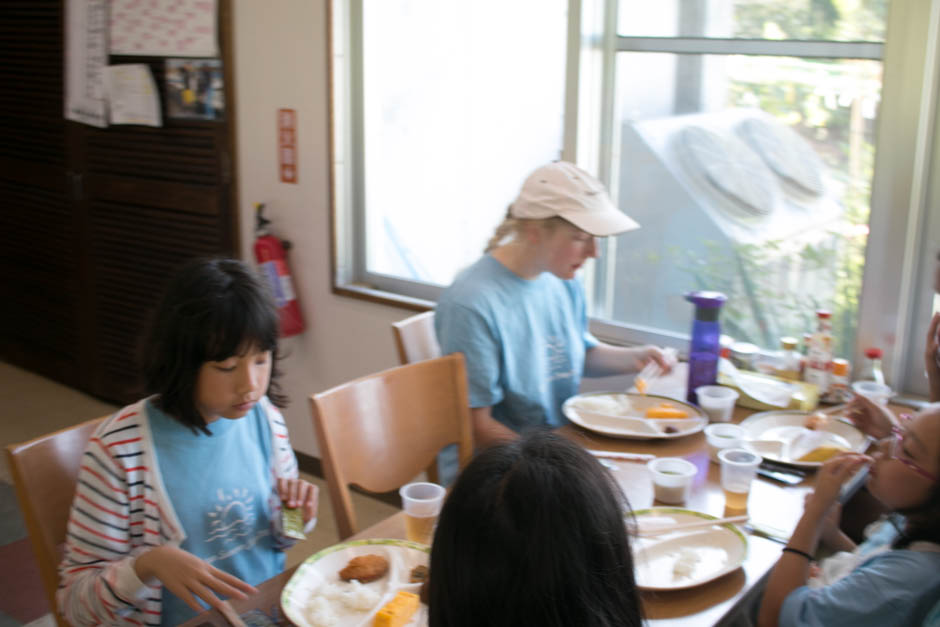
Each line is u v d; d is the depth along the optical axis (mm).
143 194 3633
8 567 2682
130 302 3801
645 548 1354
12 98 4055
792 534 1378
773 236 2404
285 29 3088
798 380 2176
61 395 4168
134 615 1344
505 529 656
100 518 1300
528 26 2664
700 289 2553
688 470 1560
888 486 1256
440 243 3029
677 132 2504
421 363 1833
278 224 3291
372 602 1223
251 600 1247
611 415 1917
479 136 2850
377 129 3086
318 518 3080
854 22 2182
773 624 1300
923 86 2074
